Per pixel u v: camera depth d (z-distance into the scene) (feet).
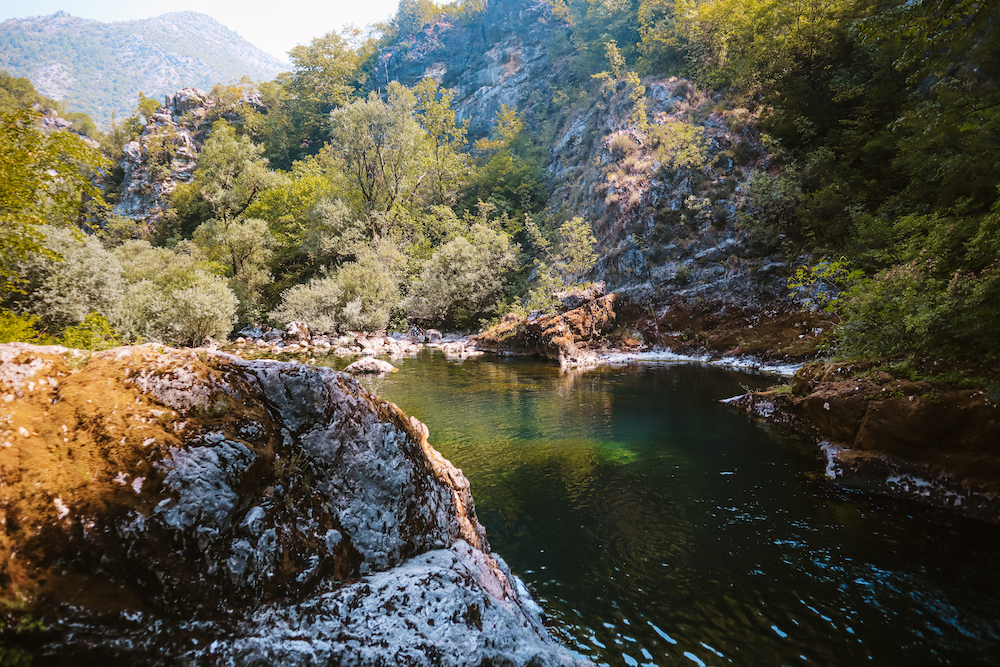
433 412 51.57
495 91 256.11
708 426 44.60
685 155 110.32
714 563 21.95
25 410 9.62
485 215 162.91
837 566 21.43
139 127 282.56
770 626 17.47
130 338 79.36
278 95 313.32
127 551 8.98
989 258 30.45
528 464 35.83
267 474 11.73
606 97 163.94
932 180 61.00
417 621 11.94
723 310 93.40
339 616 11.24
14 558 7.99
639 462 35.76
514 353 101.81
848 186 84.94
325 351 105.19
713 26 140.05
